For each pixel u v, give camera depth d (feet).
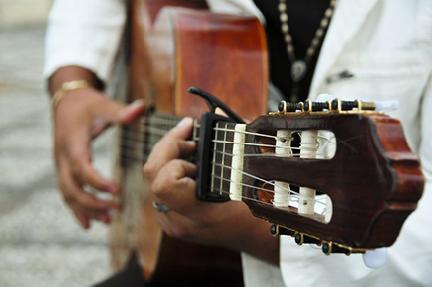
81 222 7.54
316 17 5.23
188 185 4.14
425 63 4.47
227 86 5.42
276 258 4.36
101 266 10.71
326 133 3.29
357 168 2.76
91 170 7.03
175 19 5.73
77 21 7.65
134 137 7.05
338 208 2.87
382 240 2.72
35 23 44.88
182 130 4.38
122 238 7.75
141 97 7.10
